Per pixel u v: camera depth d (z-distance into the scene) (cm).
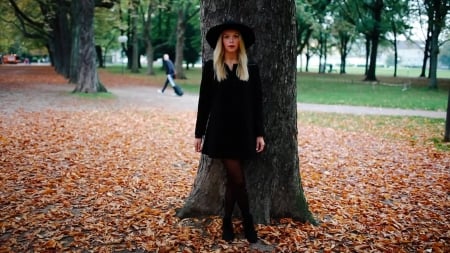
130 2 2811
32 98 1761
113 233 409
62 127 1084
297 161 439
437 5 2797
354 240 405
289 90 416
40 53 7538
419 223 465
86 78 2020
